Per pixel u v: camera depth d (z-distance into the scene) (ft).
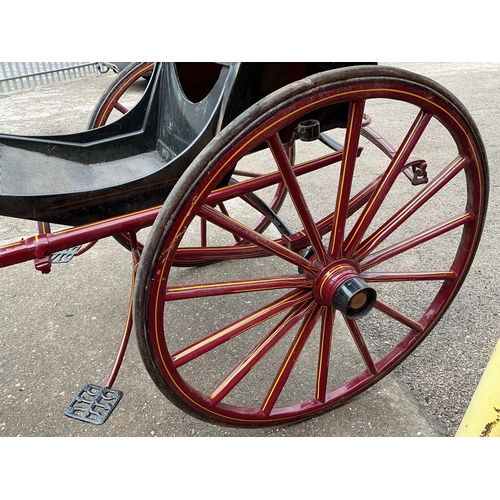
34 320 5.52
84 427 4.20
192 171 2.71
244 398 4.47
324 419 4.24
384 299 5.63
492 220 7.18
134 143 4.88
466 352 4.87
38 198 2.92
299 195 3.20
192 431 4.17
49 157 4.36
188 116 4.24
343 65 3.54
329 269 3.56
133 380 4.69
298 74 3.39
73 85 16.88
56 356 5.00
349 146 3.19
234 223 3.07
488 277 5.94
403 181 8.64
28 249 2.72
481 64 18.20
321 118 3.74
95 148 4.63
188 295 3.11
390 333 5.17
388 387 4.54
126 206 3.24
